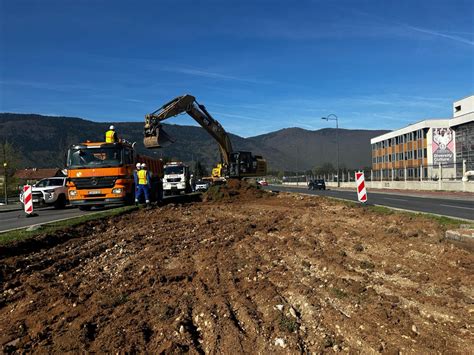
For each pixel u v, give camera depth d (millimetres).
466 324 4859
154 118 22734
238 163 30062
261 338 4664
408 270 7102
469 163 36031
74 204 17844
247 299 5910
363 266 7406
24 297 6438
